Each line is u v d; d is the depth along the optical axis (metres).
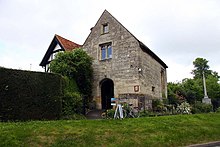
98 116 17.48
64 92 16.12
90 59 22.52
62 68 20.05
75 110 16.86
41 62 27.86
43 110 12.98
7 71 11.95
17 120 11.73
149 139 9.45
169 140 9.63
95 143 8.45
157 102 20.25
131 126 10.85
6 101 11.60
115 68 21.59
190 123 12.87
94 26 23.95
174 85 35.59
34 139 8.05
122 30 21.95
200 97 36.56
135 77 20.30
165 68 28.08
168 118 13.41
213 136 11.26
